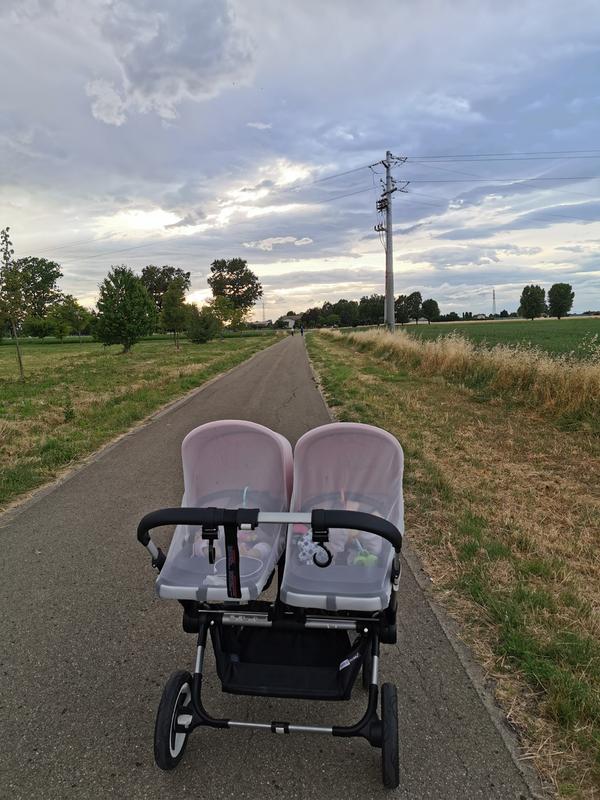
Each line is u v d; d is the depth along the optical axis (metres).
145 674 2.80
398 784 2.07
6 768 2.21
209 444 2.73
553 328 59.19
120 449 7.68
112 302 32.06
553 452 6.69
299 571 2.21
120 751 2.29
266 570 2.16
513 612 3.09
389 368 17.14
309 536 2.37
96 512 5.17
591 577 3.63
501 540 4.17
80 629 3.21
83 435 8.35
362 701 2.58
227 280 112.06
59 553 4.27
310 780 2.13
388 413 9.26
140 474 6.40
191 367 19.91
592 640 2.85
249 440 2.74
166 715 2.02
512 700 2.50
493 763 2.16
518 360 11.14
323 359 22.78
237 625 2.25
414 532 4.39
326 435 2.65
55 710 2.55
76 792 2.09
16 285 16.16
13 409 10.62
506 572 3.64
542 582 3.52
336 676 2.16
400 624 3.14
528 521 4.55
